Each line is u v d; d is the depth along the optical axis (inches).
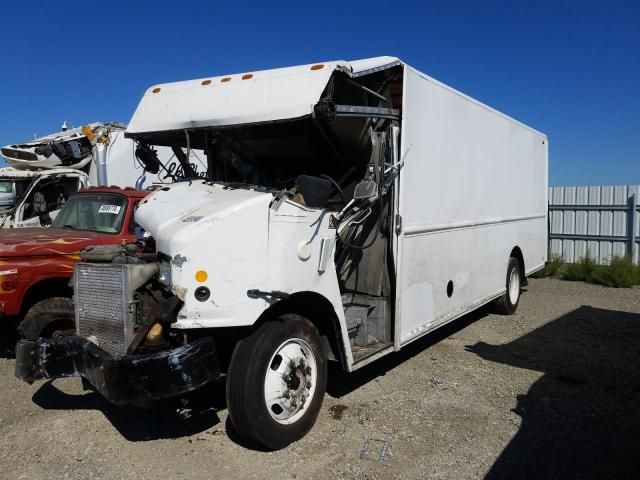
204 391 219.9
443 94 256.7
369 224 224.1
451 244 273.4
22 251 244.7
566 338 311.3
